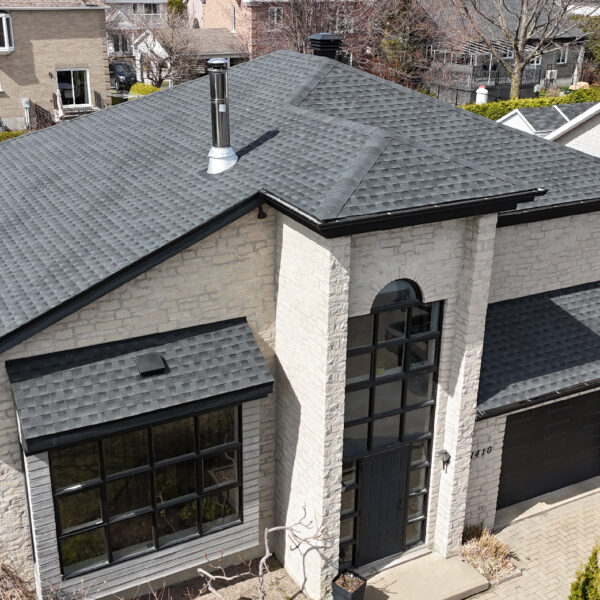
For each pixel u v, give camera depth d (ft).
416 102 54.65
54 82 145.38
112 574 42.52
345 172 39.68
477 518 51.34
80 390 38.32
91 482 40.22
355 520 46.83
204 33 193.36
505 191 40.55
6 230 47.73
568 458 56.49
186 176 46.91
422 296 43.42
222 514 45.85
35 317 37.11
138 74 207.31
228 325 43.52
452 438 46.70
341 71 55.06
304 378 42.47
